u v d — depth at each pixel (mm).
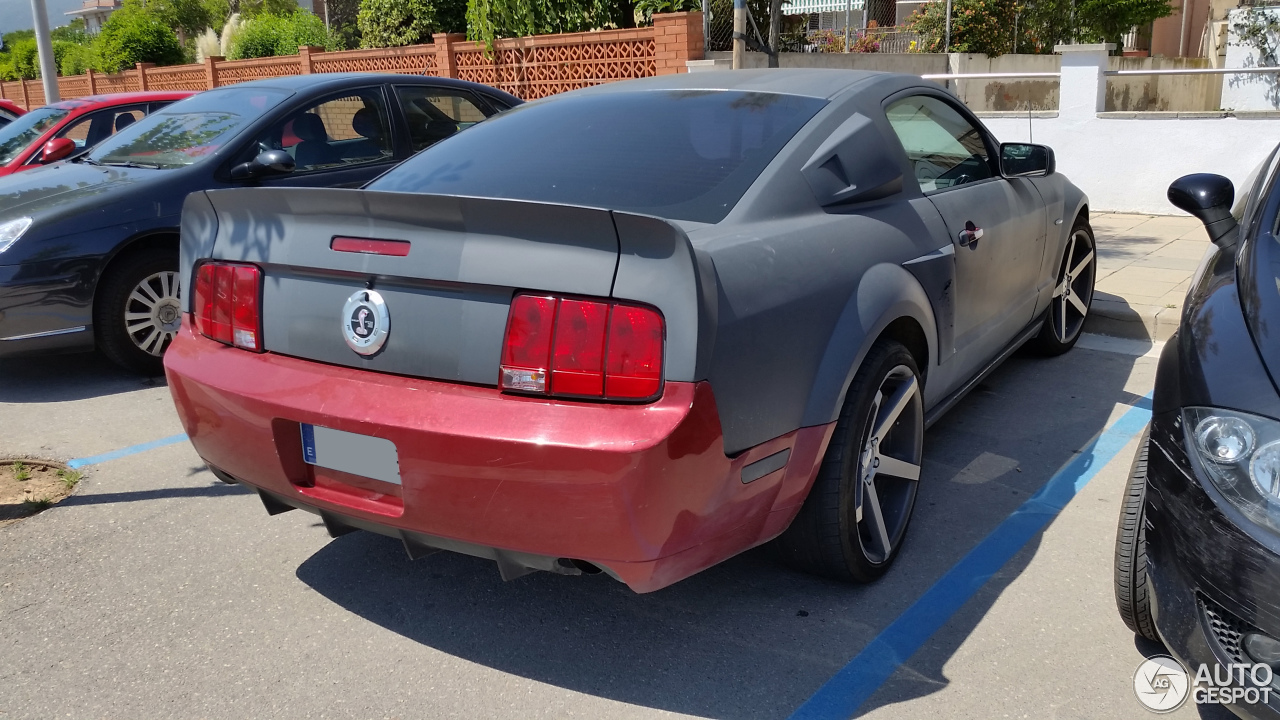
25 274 5059
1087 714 2496
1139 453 2738
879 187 3219
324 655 2838
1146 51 23250
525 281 2332
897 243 3174
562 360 2303
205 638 2932
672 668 2738
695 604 3055
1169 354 2566
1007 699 2564
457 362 2422
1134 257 7473
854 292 2875
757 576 3207
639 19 11383
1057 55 16109
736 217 2734
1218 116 8734
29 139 8336
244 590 3205
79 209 5219
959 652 2777
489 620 3002
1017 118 9734
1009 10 15344
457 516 2416
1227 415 2207
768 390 2545
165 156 5844
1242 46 13836
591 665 2762
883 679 2664
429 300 2457
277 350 2764
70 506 3865
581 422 2268
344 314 2588
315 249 2637
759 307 2510
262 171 5508
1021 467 4047
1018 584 3137
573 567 2447
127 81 19500
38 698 2658
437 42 12477
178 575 3307
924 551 3363
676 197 2840
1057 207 4910
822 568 3008
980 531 3502
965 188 3908
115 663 2812
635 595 3123
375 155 6301
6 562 3412
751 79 3529
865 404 2893
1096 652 2766
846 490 2875
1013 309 4410
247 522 3705
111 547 3516
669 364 2275
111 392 5379
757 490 2592
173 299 5609
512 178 3078
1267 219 2768
